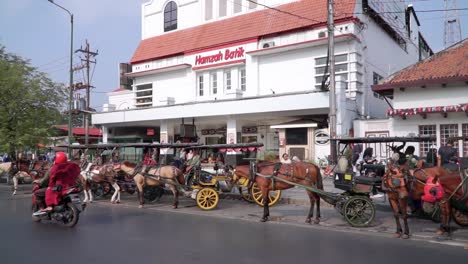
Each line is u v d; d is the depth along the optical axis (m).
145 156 17.58
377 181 10.35
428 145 17.98
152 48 31.36
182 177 13.93
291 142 22.86
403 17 30.98
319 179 11.12
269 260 7.12
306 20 23.30
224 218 11.79
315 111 21.28
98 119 30.08
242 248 7.98
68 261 7.06
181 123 27.66
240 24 26.62
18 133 21.11
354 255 7.51
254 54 24.75
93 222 11.02
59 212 10.42
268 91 24.70
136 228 10.12
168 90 30.03
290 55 23.92
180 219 11.54
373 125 19.48
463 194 9.04
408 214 11.64
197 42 28.25
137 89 32.19
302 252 7.70
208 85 27.69
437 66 18.25
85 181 15.41
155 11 32.03
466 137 12.02
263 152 22.77
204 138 29.30
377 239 8.91
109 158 17.06
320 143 21.64
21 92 21.55
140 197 14.17
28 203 14.84
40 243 8.44
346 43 22.20
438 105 17.80
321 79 22.66
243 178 12.47
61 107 23.80
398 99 18.84
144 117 27.34
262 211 13.00
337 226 10.46
